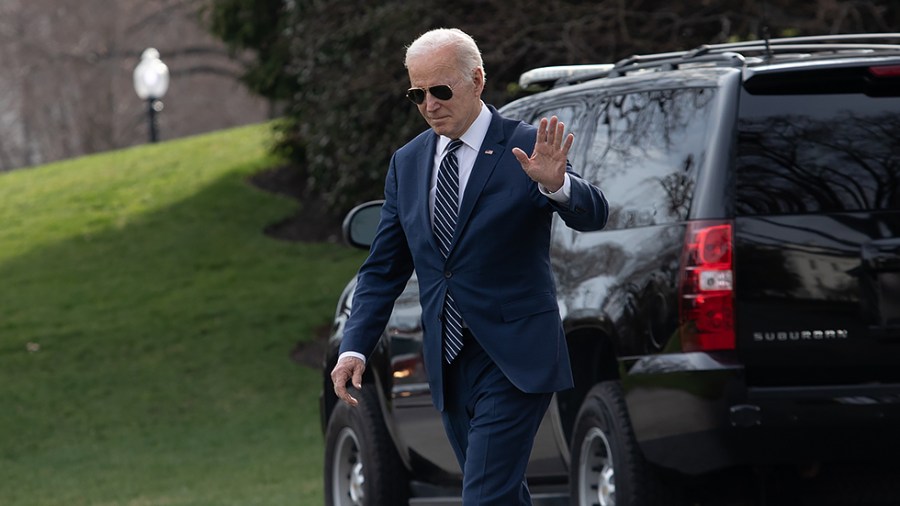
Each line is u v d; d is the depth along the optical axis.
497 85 44.53
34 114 152.00
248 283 58.59
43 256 64.12
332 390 23.67
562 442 18.73
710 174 15.81
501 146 13.66
